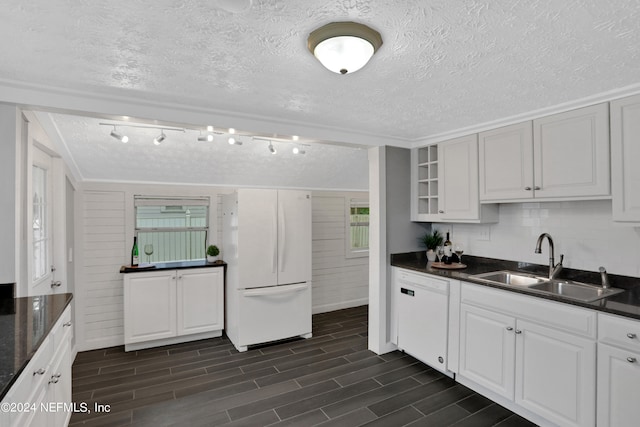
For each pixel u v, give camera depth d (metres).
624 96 1.97
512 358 2.27
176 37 1.40
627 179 1.96
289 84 1.92
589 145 2.13
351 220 4.91
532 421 2.23
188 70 1.73
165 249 3.81
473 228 3.27
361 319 4.39
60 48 1.49
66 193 3.05
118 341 3.52
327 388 2.67
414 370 2.97
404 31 1.35
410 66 1.68
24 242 2.07
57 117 2.46
